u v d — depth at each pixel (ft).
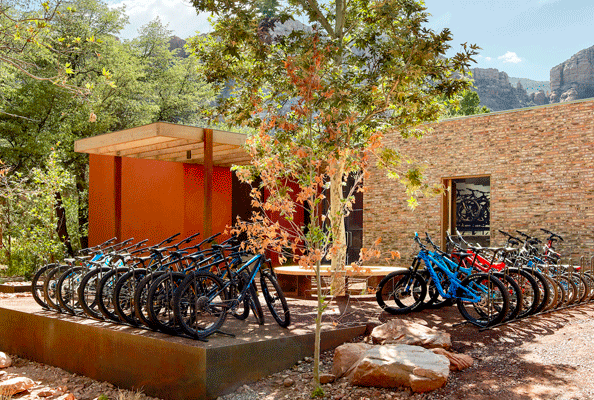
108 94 63.00
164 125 25.75
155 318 15.61
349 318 19.58
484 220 46.21
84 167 63.10
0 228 46.26
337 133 14.82
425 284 20.89
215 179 42.37
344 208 15.30
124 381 16.02
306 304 23.31
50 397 15.55
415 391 12.53
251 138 16.14
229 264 17.69
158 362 14.83
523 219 33.96
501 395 11.98
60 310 20.57
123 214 37.35
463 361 14.23
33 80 55.01
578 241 31.58
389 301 23.59
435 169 38.45
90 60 62.59
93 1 65.51
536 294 19.12
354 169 24.07
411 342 15.34
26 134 54.49
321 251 14.35
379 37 23.99
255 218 15.72
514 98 508.94
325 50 16.87
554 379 12.78
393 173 24.14
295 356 15.92
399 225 40.11
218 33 23.29
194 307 15.65
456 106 25.82
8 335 21.80
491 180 35.58
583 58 502.38
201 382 13.42
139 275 17.74
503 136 35.14
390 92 21.43
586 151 31.58
